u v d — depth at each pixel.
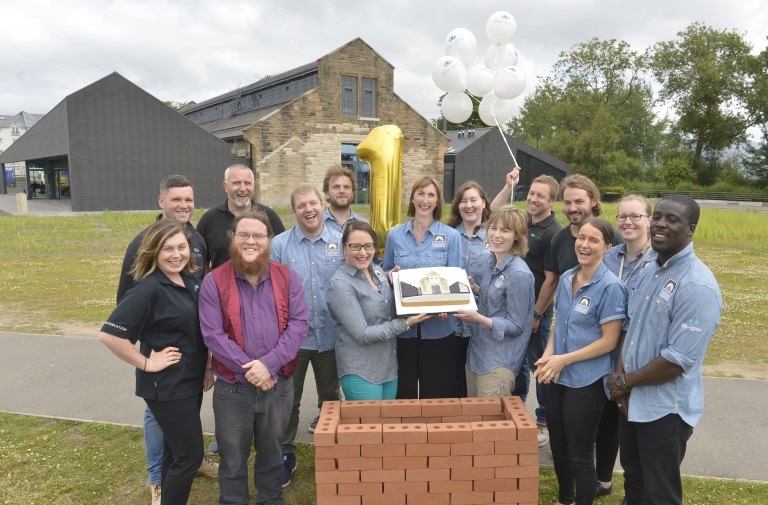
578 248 3.24
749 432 4.62
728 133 51.50
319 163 30.14
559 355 3.31
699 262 2.76
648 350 2.83
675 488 2.85
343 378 3.59
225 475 3.14
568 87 56.97
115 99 28.59
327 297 3.53
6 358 6.33
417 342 3.80
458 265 3.93
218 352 3.05
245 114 38.41
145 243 3.05
